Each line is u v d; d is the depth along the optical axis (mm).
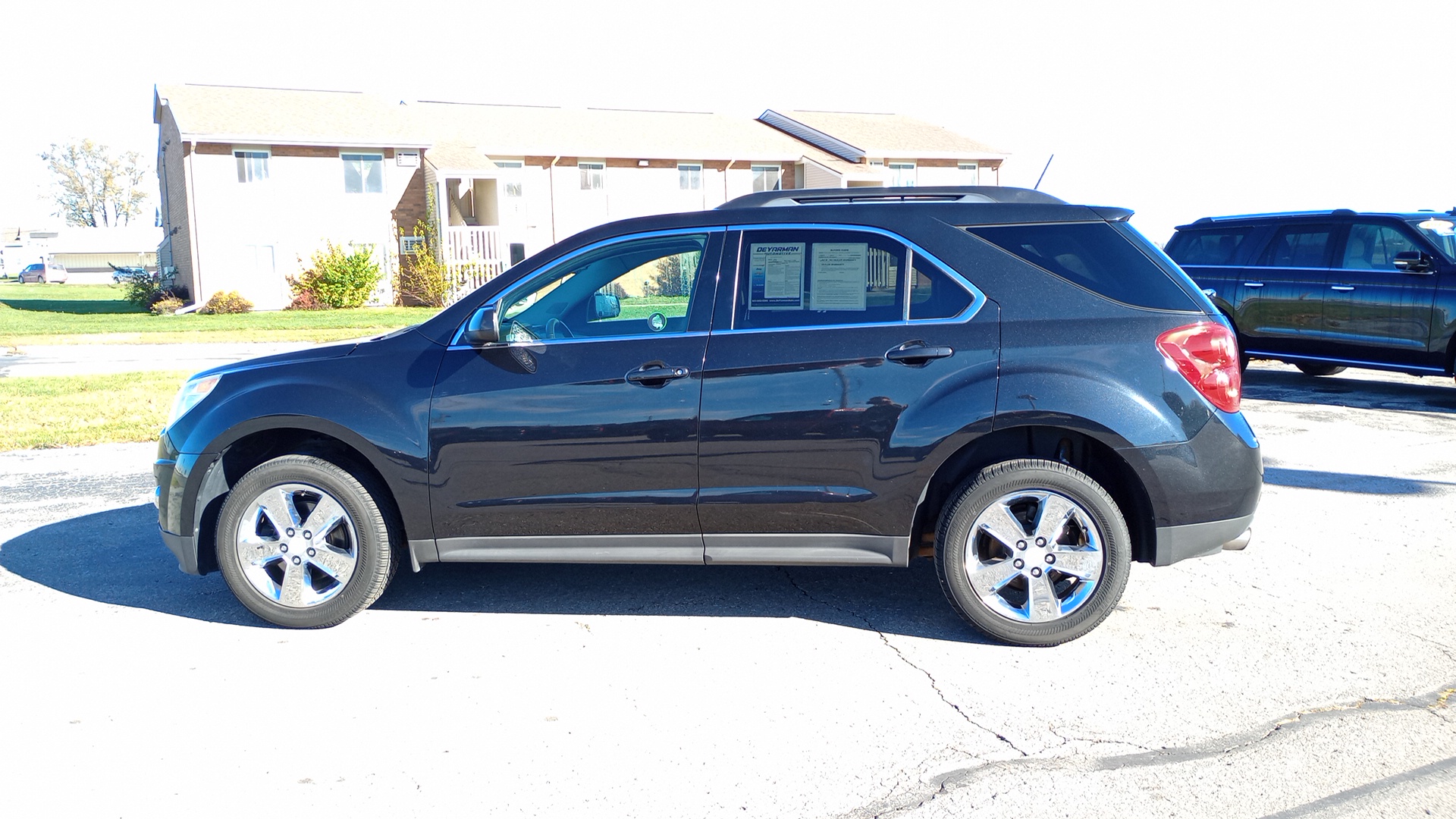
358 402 4352
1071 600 4125
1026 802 2990
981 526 4137
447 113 40750
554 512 4336
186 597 4934
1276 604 4668
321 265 33562
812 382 4160
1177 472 4020
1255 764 3193
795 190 4527
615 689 3826
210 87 36562
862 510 4203
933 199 4434
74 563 5512
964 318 4137
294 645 4297
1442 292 9828
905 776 3158
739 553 4340
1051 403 3996
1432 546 5559
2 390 12516
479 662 4094
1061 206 4270
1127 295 4133
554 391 4273
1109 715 3557
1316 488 6910
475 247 35812
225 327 25578
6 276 122625
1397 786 3045
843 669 3988
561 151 38969
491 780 3164
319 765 3264
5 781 3174
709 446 4223
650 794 3068
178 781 3168
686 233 4391
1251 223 11586
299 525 4434
